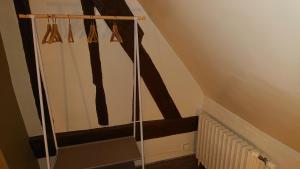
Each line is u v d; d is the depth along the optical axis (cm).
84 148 202
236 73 138
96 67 202
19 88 187
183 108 249
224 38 116
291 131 138
